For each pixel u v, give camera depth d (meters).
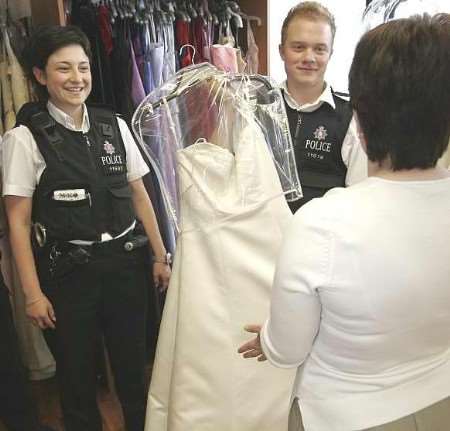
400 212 0.65
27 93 1.85
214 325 1.14
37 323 1.47
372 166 0.71
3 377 1.68
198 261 1.15
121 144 1.57
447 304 0.68
